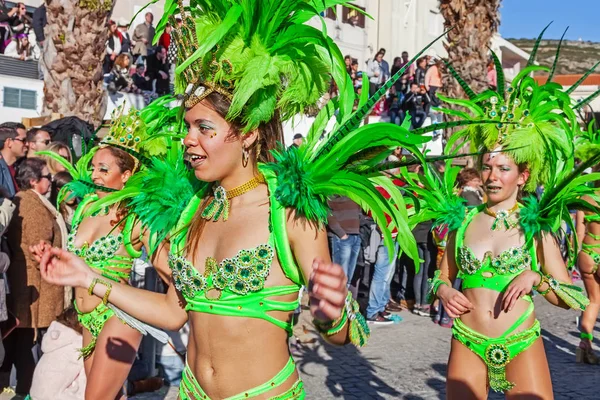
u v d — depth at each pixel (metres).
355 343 2.04
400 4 21.73
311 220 2.07
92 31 7.72
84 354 3.75
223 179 2.17
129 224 3.69
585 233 6.30
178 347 5.32
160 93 10.20
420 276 8.33
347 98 2.24
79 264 2.28
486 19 10.67
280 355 2.11
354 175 2.11
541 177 3.57
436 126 2.17
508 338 3.30
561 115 3.68
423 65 13.69
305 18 2.15
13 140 5.79
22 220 4.77
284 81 2.12
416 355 6.44
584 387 5.50
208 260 2.11
